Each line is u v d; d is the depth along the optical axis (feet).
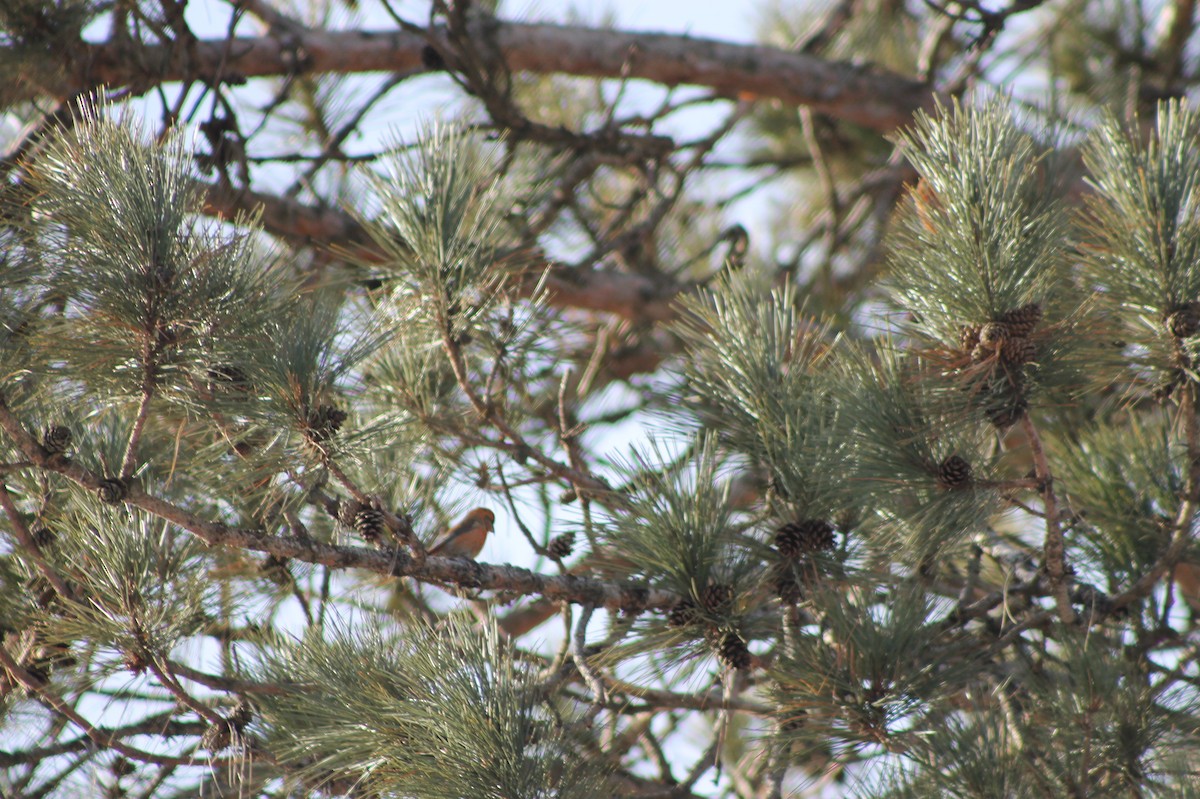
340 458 33.94
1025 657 34.68
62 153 33.35
